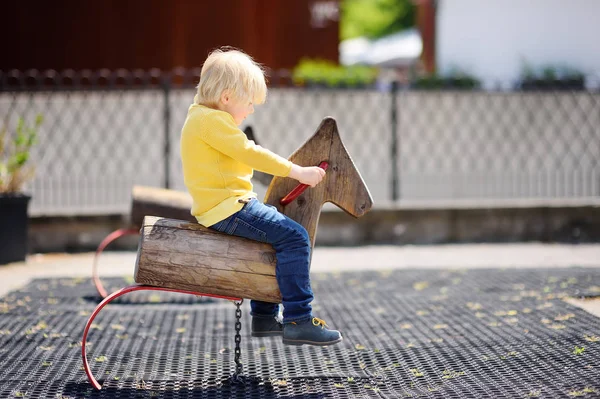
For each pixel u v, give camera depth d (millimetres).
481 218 8812
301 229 3879
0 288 6492
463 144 9703
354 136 9586
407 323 5223
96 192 9227
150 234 3883
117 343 4805
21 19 14750
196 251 3867
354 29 44062
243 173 3994
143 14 15180
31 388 3928
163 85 8711
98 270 7309
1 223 7543
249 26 15852
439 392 3809
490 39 16000
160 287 3904
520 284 6391
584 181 9766
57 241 8320
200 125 3818
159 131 9312
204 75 3926
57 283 6637
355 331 5047
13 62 14758
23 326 5203
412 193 9562
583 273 6844
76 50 14922
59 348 4688
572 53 14781
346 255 8086
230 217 3832
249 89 3918
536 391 3775
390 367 4262
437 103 9680
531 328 4988
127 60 15141
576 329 4941
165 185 8656
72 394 3842
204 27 15500
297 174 3881
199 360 4434
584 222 8914
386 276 6859
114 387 3951
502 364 4262
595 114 9703
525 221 8867
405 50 26062
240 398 3781
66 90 8930
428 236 8781
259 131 9555
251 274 3891
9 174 7742
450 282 6551
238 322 4031
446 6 17375
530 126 9695
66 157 9211
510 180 9648
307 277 3889
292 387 3947
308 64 13664
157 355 4539
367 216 8664
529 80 9734
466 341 4738
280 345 4758
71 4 14891
